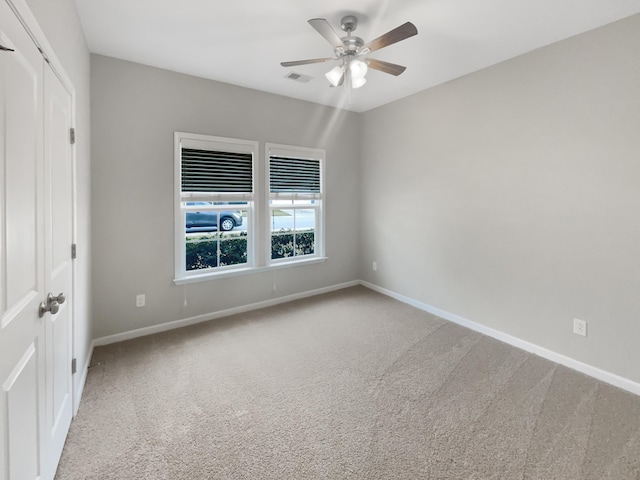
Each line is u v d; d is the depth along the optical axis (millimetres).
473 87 3244
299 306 4031
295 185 4207
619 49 2270
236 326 3410
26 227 1179
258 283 3959
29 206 1208
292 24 2412
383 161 4383
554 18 2283
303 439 1804
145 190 3123
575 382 2398
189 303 3461
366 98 4070
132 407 2070
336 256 4668
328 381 2396
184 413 2018
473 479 1545
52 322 1514
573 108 2520
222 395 2213
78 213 2148
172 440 1785
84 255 2402
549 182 2695
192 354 2799
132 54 2861
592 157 2434
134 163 3053
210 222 3611
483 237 3234
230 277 3727
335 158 4527
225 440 1790
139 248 3127
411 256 4066
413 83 3549
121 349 2881
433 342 3062
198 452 1700
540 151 2740
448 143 3521
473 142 3270
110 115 2914
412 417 1996
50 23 1493
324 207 4473
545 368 2600
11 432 1041
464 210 3402
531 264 2855
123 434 1826
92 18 2309
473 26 2406
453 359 2738
